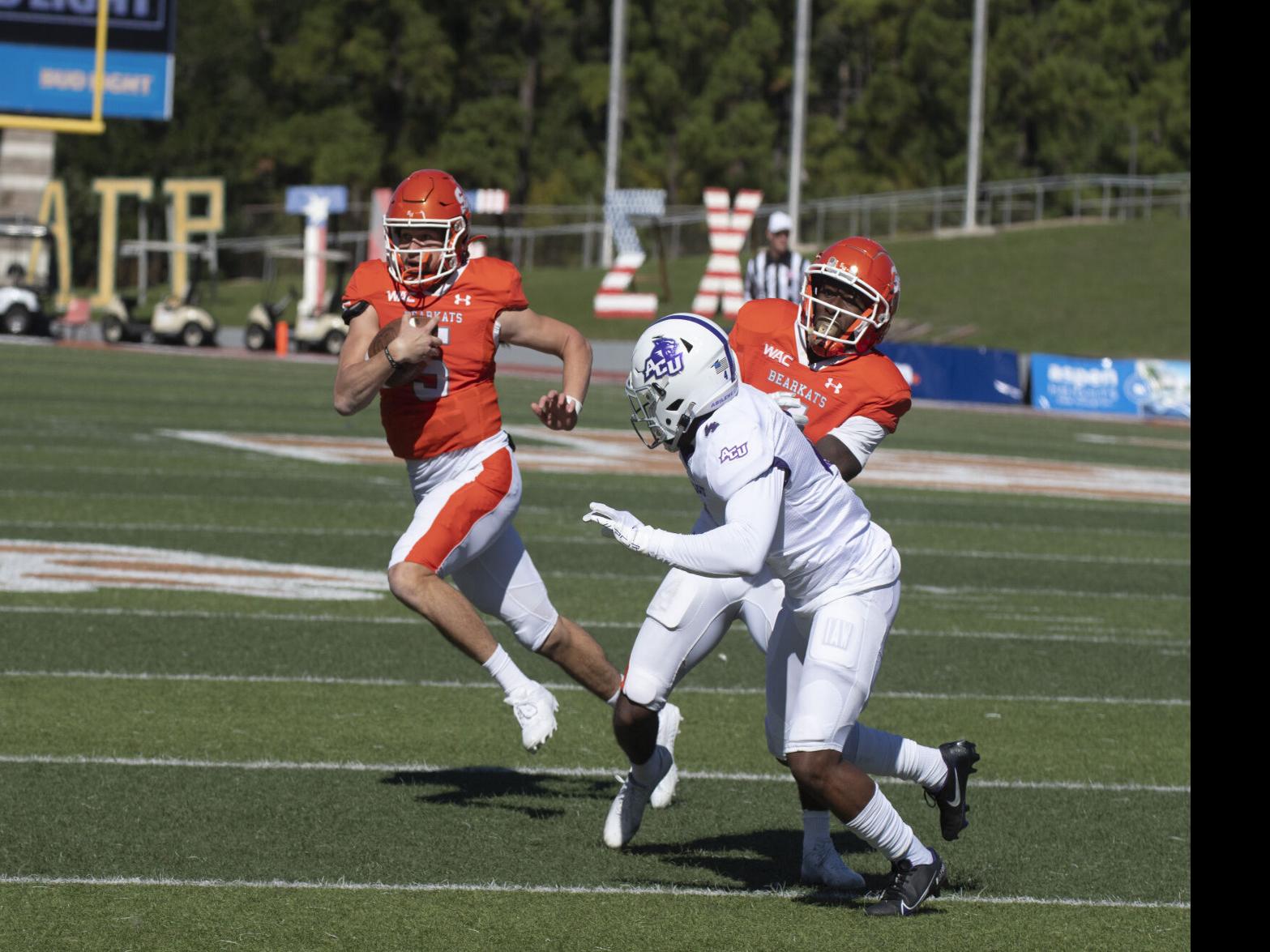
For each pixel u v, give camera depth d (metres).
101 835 16.97
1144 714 25.22
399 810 18.48
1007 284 143.88
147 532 37.31
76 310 119.62
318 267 118.19
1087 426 86.81
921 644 29.75
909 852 15.45
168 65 114.69
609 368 112.44
